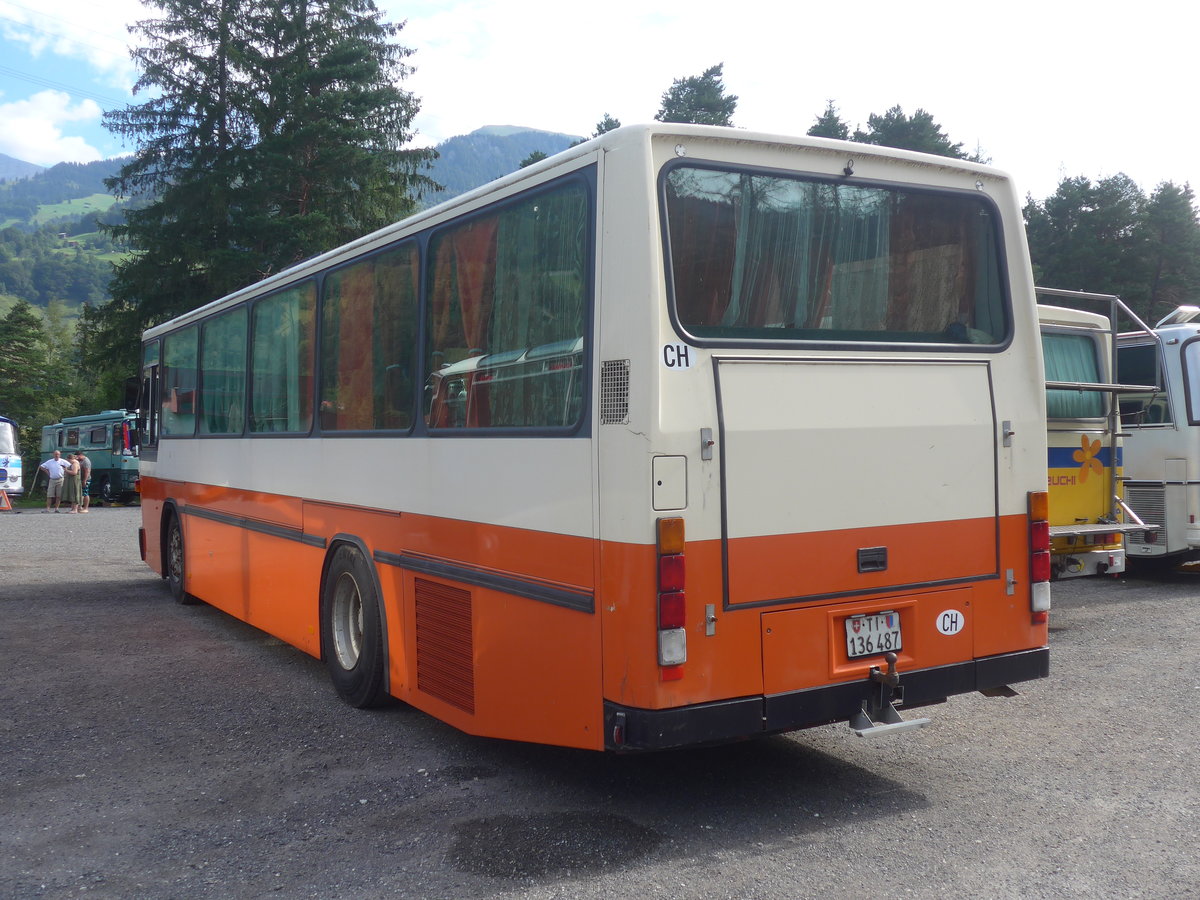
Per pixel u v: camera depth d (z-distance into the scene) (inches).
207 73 1414.9
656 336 154.6
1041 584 191.3
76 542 689.0
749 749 211.5
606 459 158.4
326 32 1413.6
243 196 1327.5
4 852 160.9
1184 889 143.2
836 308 176.4
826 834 164.9
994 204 194.7
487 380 189.9
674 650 153.7
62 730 227.3
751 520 161.8
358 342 241.8
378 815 174.4
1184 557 448.1
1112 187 2036.2
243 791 187.3
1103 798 180.9
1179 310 446.6
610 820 171.2
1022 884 145.3
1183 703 245.3
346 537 245.3
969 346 187.2
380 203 1425.9
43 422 2282.2
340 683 249.6
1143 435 438.3
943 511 181.5
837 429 170.6
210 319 355.9
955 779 192.1
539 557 173.6
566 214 171.5
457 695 198.2
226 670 285.9
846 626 171.3
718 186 165.5
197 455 368.8
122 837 166.2
